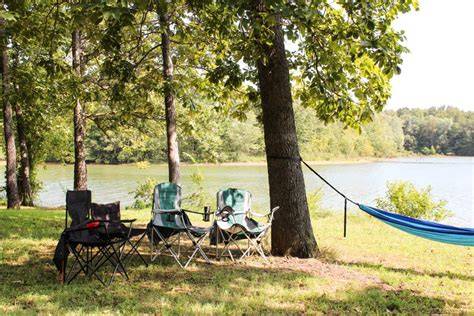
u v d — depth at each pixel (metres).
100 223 5.57
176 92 9.88
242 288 5.17
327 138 60.84
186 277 5.59
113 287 5.11
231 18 5.83
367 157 72.50
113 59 7.68
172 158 10.09
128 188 25.92
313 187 27.81
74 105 10.84
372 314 4.42
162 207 6.71
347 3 5.70
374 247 8.23
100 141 42.38
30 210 13.70
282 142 6.80
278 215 6.88
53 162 46.56
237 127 48.88
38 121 17.20
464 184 32.38
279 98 6.78
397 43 6.36
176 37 9.88
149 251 7.11
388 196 13.55
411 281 5.74
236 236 6.50
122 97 8.42
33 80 10.62
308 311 4.45
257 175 35.28
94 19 4.64
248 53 6.25
